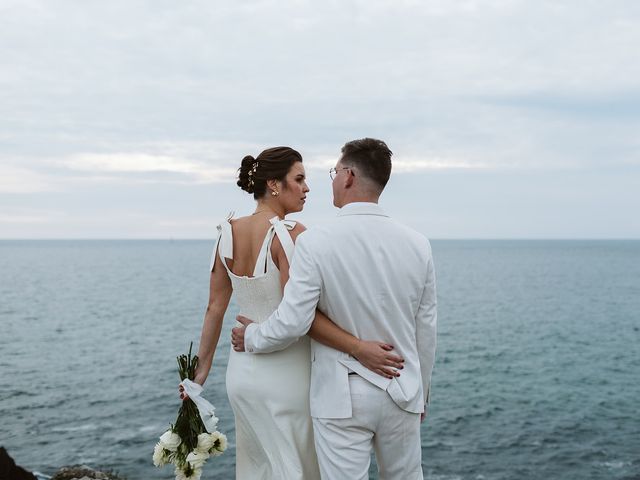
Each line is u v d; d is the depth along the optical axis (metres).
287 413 2.74
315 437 2.55
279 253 2.74
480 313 59.81
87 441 19.45
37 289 91.44
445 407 24.19
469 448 18.91
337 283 2.42
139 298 77.31
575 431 21.05
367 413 2.41
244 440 2.92
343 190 2.56
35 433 20.47
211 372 30.84
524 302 71.50
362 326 2.45
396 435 2.48
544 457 18.12
